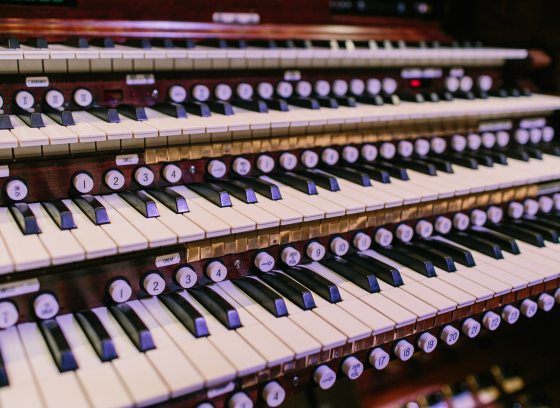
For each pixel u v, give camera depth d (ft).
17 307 3.92
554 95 7.82
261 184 5.13
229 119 5.15
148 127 4.66
